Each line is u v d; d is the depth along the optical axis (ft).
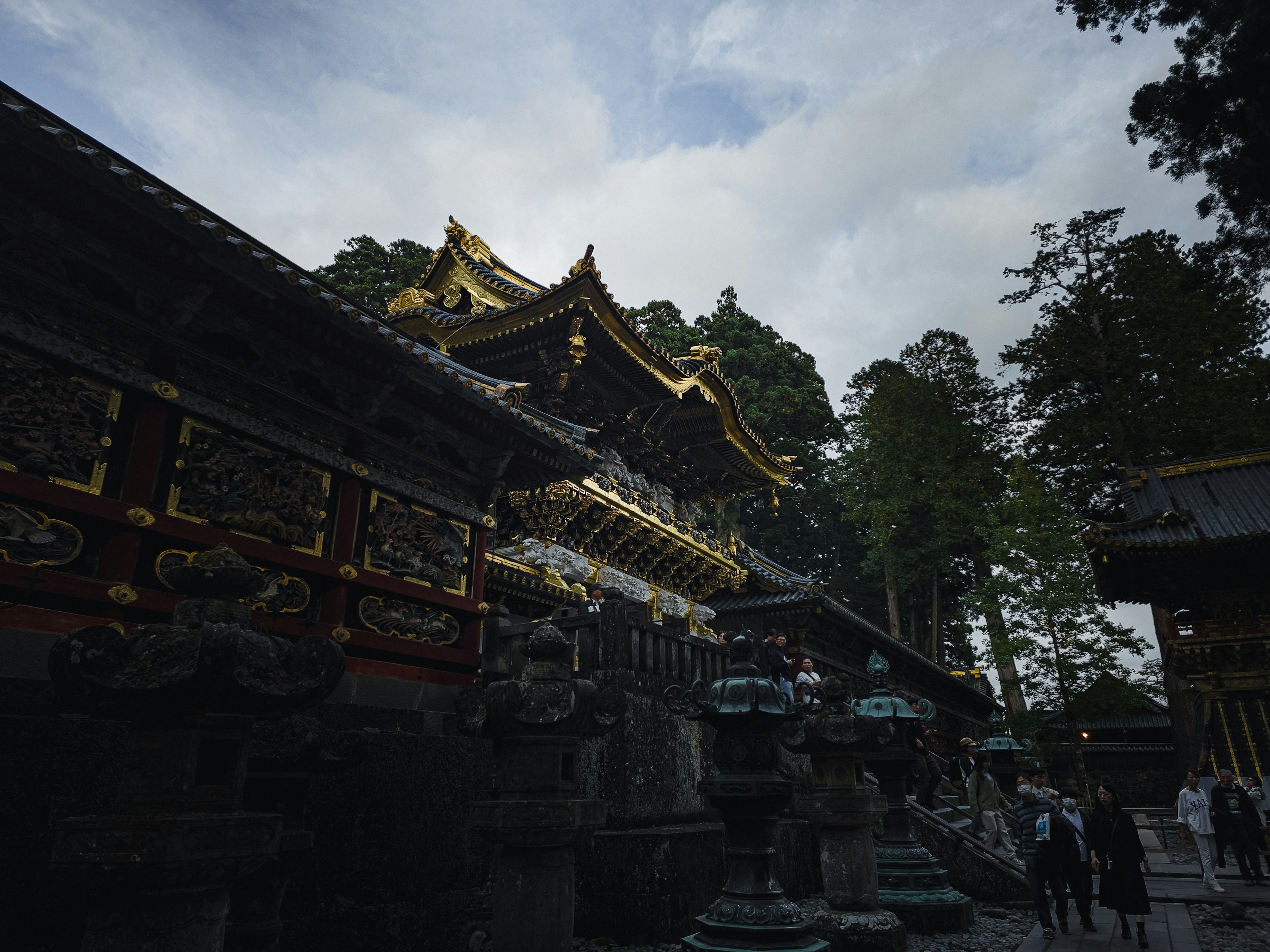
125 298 22.75
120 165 19.03
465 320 67.56
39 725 16.33
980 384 137.08
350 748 16.25
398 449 31.94
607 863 26.89
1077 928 31.63
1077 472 110.52
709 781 19.27
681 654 35.68
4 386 19.63
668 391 75.97
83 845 9.84
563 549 67.67
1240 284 49.16
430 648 31.42
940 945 27.99
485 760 27.81
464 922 24.98
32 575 19.27
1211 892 40.98
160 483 22.72
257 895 14.29
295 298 22.98
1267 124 40.91
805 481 165.07
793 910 18.13
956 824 46.52
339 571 27.68
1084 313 113.09
